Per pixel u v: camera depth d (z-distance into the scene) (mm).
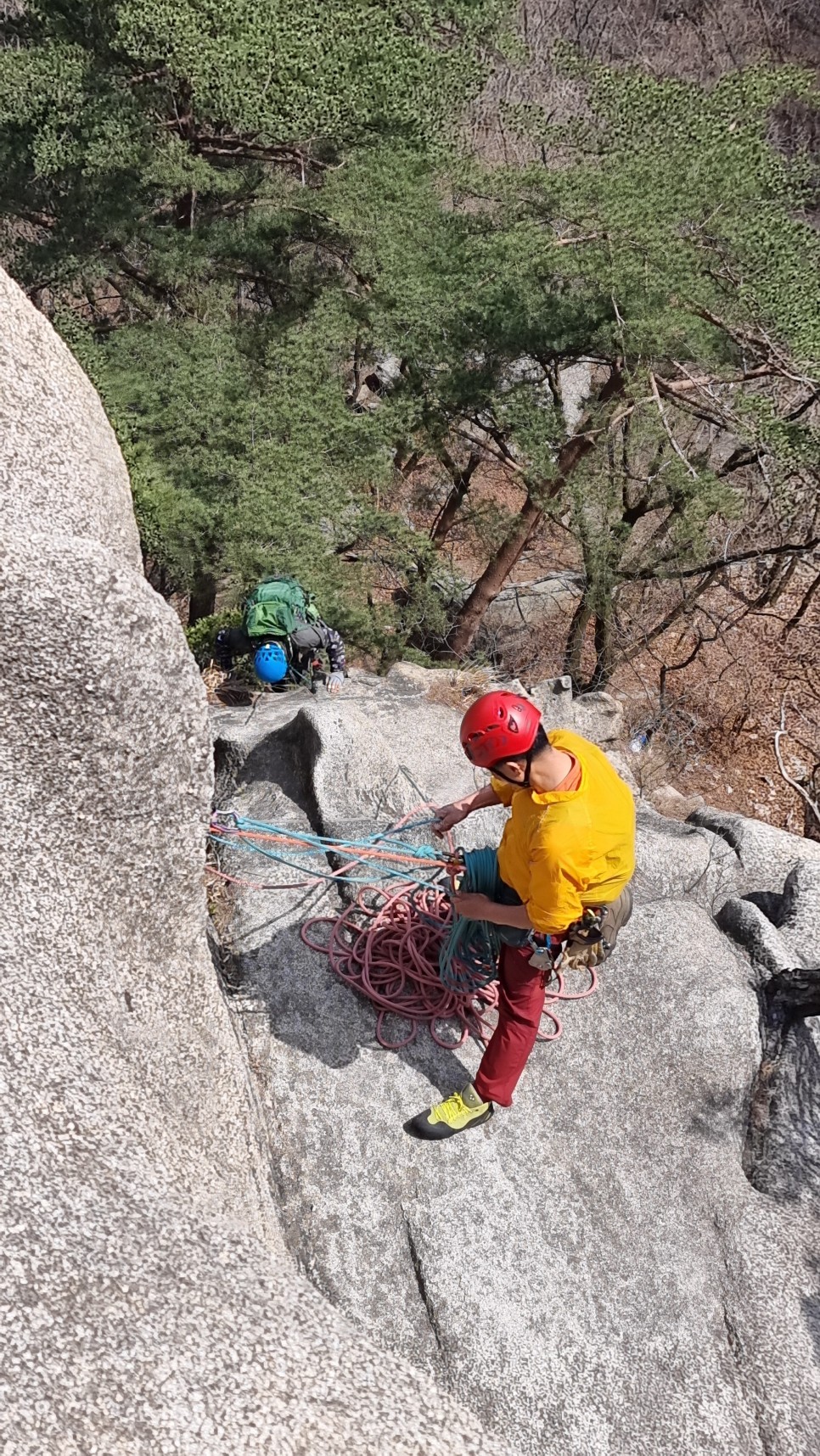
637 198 9500
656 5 23172
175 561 9914
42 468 3045
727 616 14641
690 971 3699
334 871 3750
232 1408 1553
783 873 4488
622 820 2588
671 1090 3408
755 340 10023
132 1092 2115
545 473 10352
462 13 10766
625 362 10352
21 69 10281
